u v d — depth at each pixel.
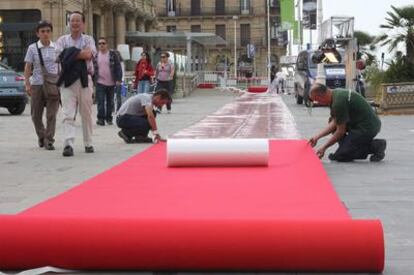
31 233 4.43
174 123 17.09
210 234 4.32
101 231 4.40
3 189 7.29
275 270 4.34
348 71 24.47
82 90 10.24
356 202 6.52
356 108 9.33
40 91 11.14
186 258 4.32
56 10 30.66
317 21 39.47
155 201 6.02
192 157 8.34
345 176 8.12
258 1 84.00
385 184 7.54
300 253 4.27
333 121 9.62
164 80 21.30
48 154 10.44
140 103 11.95
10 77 21.11
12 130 15.14
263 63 84.38
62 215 5.05
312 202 5.90
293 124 16.98
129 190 6.66
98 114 16.25
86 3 34.69
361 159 9.66
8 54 30.97
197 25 84.06
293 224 4.36
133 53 38.69
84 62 10.18
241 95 42.34
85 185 7.00
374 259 4.27
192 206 5.76
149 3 50.84
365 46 38.16
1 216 4.58
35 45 11.02
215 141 8.45
